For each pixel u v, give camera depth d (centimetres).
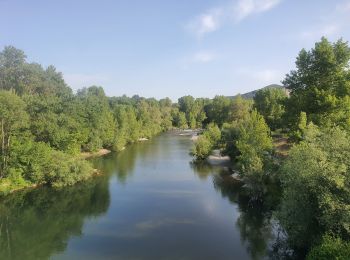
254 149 4966
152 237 3384
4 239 3500
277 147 6131
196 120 18612
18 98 5559
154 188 5297
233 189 5159
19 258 3059
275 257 2895
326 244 2056
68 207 4469
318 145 2658
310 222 2542
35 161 5506
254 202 4478
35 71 11769
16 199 4838
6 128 5516
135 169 6812
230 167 6800
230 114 12706
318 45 4716
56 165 5566
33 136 6581
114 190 5219
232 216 3962
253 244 3169
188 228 3600
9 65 11438
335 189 2370
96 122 9062
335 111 4372
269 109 9638
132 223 3791
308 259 2102
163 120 16850
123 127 10800
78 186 5491
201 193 4972
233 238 3319
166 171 6594
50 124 7038
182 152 9250
